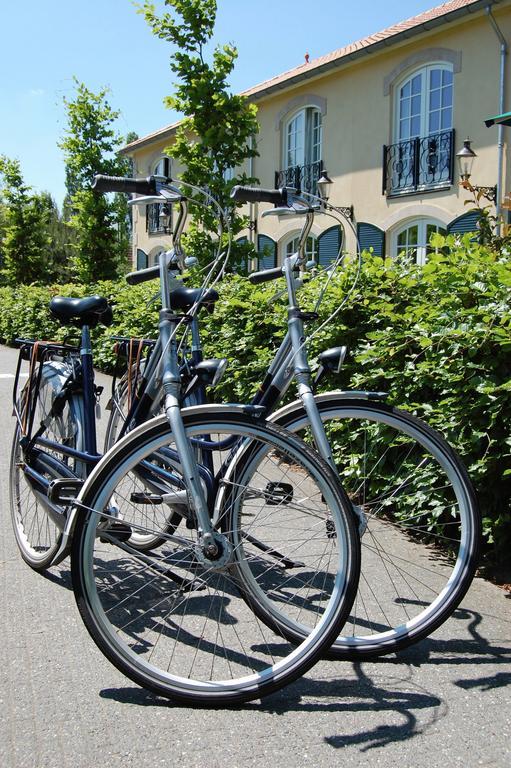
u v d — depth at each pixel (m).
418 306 3.79
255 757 2.04
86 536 2.36
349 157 16.22
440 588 3.10
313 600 2.86
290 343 2.80
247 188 2.64
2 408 7.93
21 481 4.00
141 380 3.28
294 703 2.32
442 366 3.54
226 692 2.29
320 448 2.57
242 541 2.59
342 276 4.46
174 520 3.30
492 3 12.39
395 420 2.69
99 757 2.04
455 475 2.66
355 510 2.63
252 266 18.92
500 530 3.36
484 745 2.10
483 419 3.35
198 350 3.19
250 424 2.42
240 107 10.04
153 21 9.81
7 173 28.09
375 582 3.16
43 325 14.07
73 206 18.44
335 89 16.42
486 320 3.30
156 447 2.44
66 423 3.26
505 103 12.95
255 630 2.79
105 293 11.48
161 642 2.69
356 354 4.36
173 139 22.05
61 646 2.67
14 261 28.52
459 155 11.52
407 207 14.93
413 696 2.35
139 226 25.41
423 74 14.62
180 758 2.04
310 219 2.72
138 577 3.27
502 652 2.63
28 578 3.30
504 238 6.82
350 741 2.11
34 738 2.12
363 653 2.58
